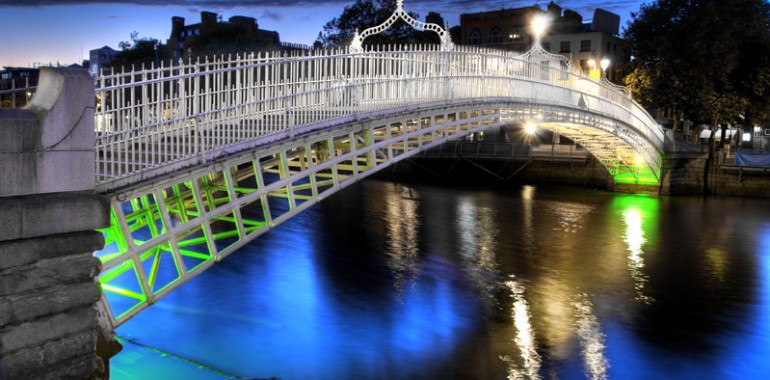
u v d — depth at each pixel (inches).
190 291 848.9
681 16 2087.8
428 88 891.4
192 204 682.8
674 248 1208.8
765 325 775.1
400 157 852.6
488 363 629.6
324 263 1024.2
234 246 577.9
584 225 1441.9
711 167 2066.9
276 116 657.6
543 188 2161.7
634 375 614.2
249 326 719.1
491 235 1301.7
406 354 648.4
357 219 1464.1
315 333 701.3
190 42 3009.4
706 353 679.1
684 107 2081.7
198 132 563.8
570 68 1496.1
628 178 2062.0
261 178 605.0
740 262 1103.6
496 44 3061.0
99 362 352.5
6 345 310.7
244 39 2645.2
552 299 855.7
